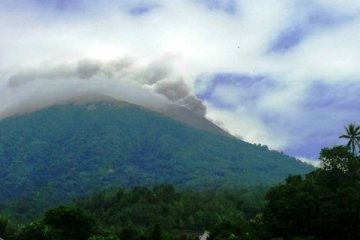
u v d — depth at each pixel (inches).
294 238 3531.0
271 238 3762.3
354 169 3964.1
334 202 3661.4
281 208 3777.1
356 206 3577.8
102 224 7760.8
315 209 3671.3
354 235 3634.4
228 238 3998.5
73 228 4512.8
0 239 4544.8
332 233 3666.3
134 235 4913.9
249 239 3855.8
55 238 4345.5
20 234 4527.6
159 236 4758.9
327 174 4003.4
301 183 3998.5
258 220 4424.2
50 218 4537.4
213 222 7667.3
